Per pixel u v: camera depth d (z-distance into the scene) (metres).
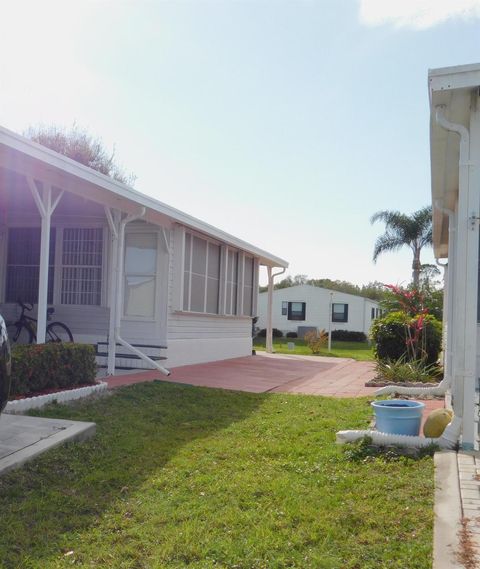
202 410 6.78
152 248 10.91
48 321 11.18
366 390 9.16
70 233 11.27
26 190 8.73
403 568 2.79
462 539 3.01
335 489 3.88
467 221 4.96
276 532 3.24
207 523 3.39
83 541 3.21
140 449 4.92
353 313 35.31
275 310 36.59
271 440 5.29
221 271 13.40
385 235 27.69
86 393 7.13
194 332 12.22
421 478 4.05
